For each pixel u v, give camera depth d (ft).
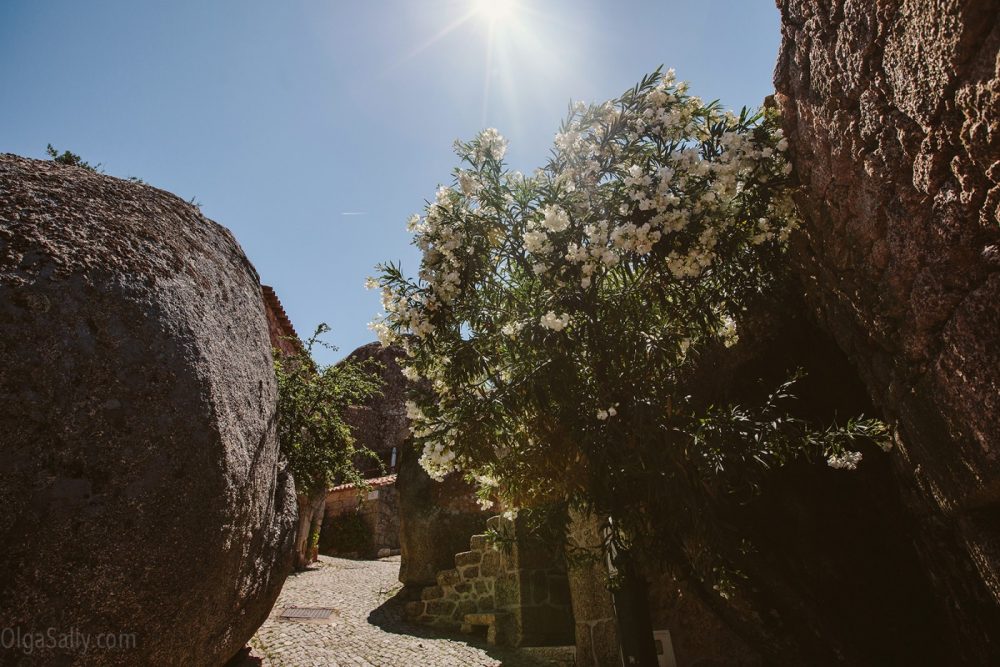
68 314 7.82
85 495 7.39
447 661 17.26
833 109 7.92
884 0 6.07
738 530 11.37
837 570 12.98
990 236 5.78
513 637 19.39
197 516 8.77
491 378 11.70
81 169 10.23
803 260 11.10
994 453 6.42
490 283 12.30
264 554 12.01
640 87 11.36
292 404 25.34
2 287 7.34
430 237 11.97
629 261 10.91
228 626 10.68
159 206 11.01
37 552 6.86
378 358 72.23
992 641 9.54
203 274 10.96
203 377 9.37
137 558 7.85
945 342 6.81
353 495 48.34
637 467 10.52
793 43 8.91
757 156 10.19
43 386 7.32
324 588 27.99
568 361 10.96
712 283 12.13
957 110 5.49
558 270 11.30
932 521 9.86
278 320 49.52
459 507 26.30
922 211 6.59
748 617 11.67
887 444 9.98
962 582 9.87
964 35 4.97
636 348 11.01
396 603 24.80
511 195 11.95
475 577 21.84
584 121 11.67
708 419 10.37
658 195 10.38
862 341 9.70
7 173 8.64
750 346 13.76
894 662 12.02
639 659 12.19
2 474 6.75
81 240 8.55
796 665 11.10
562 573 20.83
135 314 8.64
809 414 13.41
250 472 10.62
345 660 16.42
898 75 6.23
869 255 8.04
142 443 8.13
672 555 11.24
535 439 11.76
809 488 13.75
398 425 69.46
